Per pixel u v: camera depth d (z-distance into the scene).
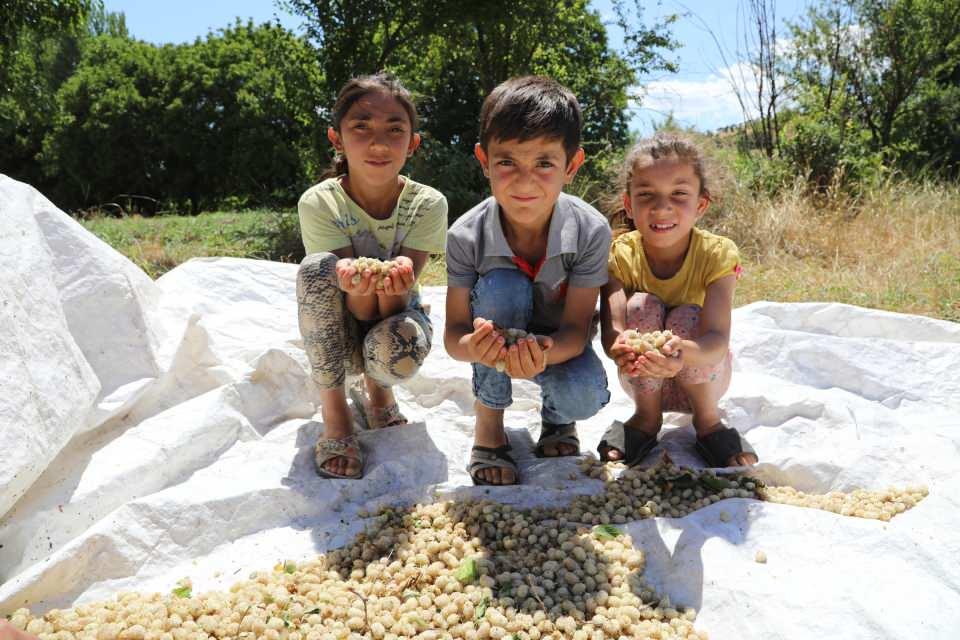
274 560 1.09
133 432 1.26
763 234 3.44
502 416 1.32
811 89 6.09
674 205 1.27
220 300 1.87
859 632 0.85
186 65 14.63
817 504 1.16
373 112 1.30
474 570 1.03
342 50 4.97
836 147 4.35
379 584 1.01
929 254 2.96
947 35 7.67
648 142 1.31
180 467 1.26
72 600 1.00
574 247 1.25
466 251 1.28
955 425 1.47
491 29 5.58
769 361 1.75
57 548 1.08
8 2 7.26
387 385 1.37
